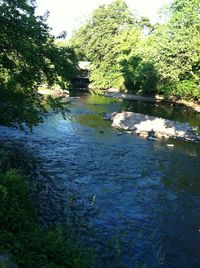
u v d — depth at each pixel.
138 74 59.75
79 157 22.89
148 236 13.73
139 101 53.38
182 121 38.44
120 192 17.78
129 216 15.27
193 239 13.88
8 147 23.52
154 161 23.33
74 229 13.44
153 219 15.23
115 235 13.41
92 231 13.34
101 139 27.86
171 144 27.97
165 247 13.09
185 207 16.69
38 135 27.48
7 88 20.67
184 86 53.41
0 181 11.30
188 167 22.58
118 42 71.50
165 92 56.00
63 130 29.88
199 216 15.87
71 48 22.81
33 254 8.45
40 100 22.53
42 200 15.84
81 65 76.81
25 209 11.00
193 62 49.53
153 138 29.38
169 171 21.58
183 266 12.09
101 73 70.88
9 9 19.67
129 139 28.52
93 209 15.54
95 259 11.51
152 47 58.75
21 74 21.62
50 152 23.41
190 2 50.91
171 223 15.02
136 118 34.53
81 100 50.19
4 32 20.38
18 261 8.00
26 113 20.91
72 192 17.19
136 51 67.38
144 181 19.61
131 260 11.93
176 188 18.97
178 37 48.00
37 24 20.98
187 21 49.59
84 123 33.34
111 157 23.45
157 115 41.38
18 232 9.28
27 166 20.28
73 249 9.37
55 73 22.33
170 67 49.66
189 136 31.09
